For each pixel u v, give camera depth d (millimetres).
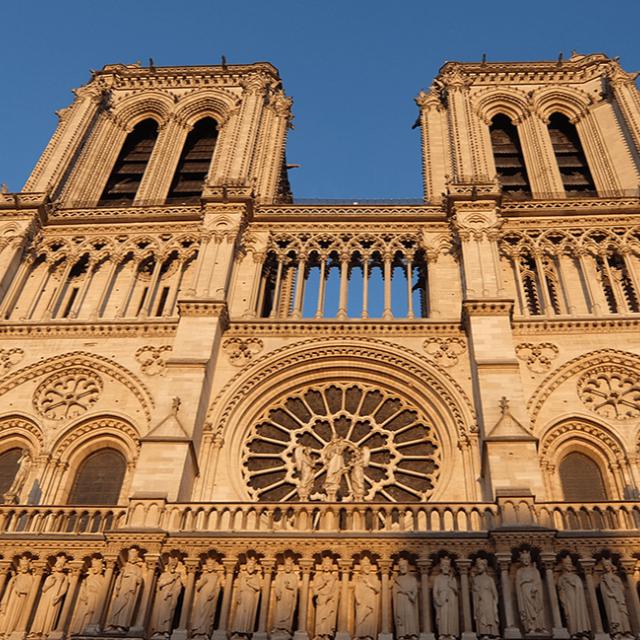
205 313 44156
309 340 44125
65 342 45031
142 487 35125
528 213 50844
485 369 40312
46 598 31672
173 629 30688
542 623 29531
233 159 55406
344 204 52156
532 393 41312
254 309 46750
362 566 31562
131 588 30922
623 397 41312
